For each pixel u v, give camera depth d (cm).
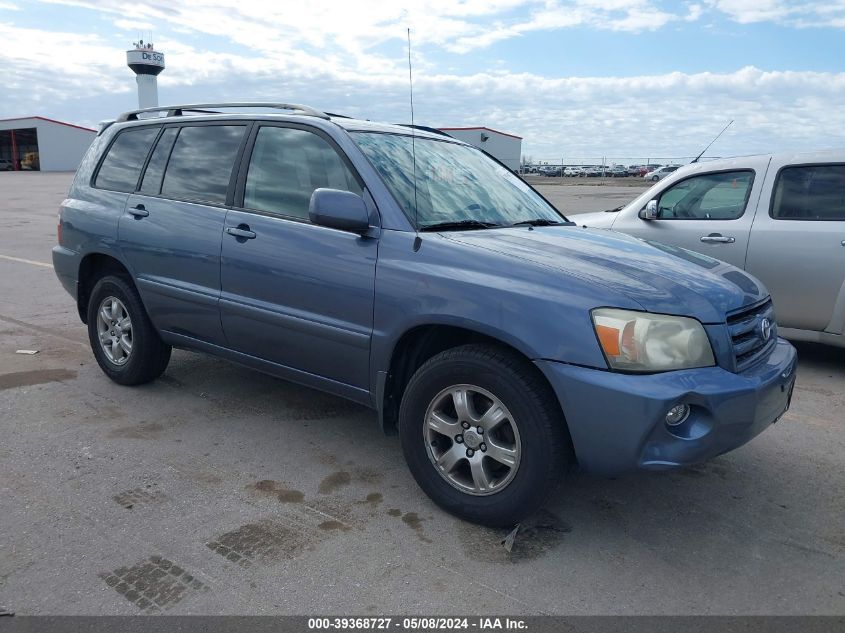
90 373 531
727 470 388
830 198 564
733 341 308
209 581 275
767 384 299
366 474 373
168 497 342
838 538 320
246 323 400
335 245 355
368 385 353
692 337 287
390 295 331
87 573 278
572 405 282
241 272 396
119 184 491
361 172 360
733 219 609
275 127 408
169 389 497
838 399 512
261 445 407
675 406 274
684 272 327
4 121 7138
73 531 308
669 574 288
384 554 296
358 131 388
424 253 327
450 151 438
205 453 394
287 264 373
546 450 291
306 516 327
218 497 343
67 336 643
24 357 571
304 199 382
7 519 317
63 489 347
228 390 498
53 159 6806
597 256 328
